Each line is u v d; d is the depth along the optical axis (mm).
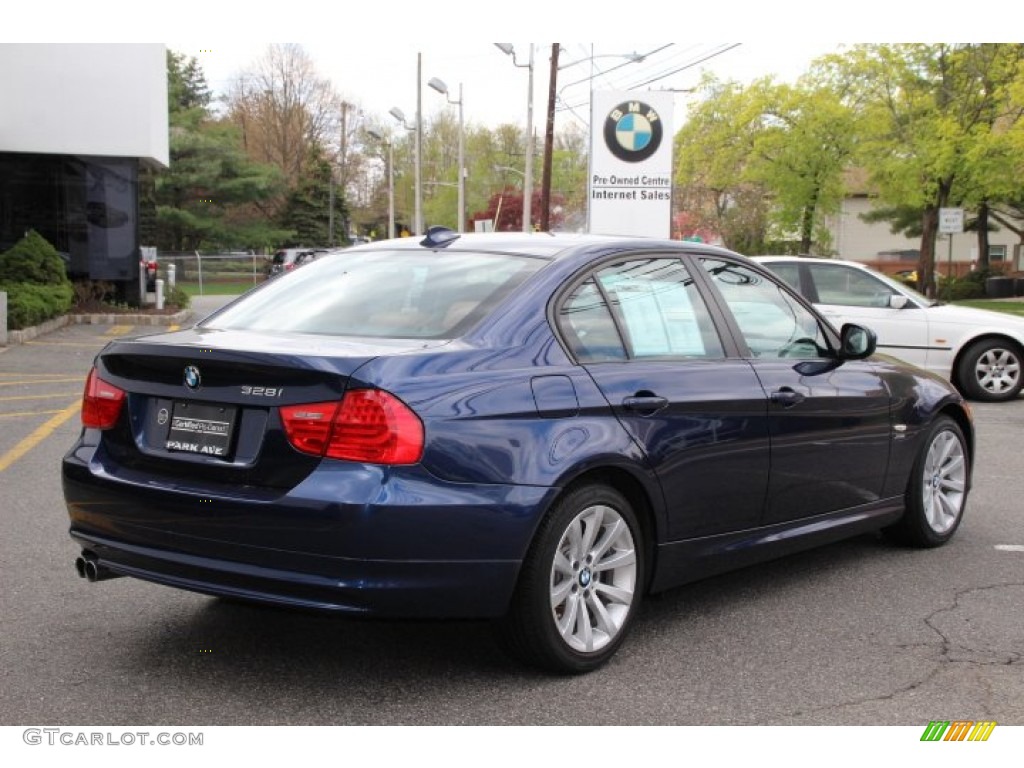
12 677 4094
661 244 4969
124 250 24203
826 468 5328
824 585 5492
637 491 4398
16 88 22453
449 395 3789
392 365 3744
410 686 4070
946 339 13086
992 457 9242
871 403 5605
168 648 4422
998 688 4156
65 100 22812
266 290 4957
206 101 75375
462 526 3723
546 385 4070
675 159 45531
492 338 4094
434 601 3732
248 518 3684
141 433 4074
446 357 3902
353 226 85938
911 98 35469
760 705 3953
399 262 4801
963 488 6391
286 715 3795
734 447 4754
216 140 62969
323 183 70562
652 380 4449
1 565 5543
